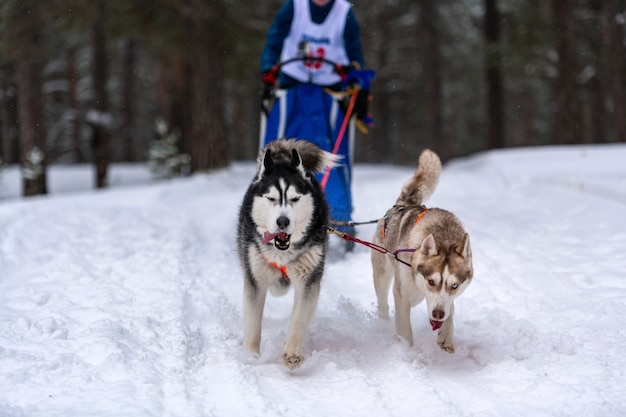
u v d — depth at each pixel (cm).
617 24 1839
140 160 3569
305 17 698
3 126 2709
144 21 1408
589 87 2495
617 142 1872
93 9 1354
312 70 695
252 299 441
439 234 429
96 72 2044
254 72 1564
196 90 1419
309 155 493
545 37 1881
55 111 2908
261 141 693
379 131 2762
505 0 2239
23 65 1518
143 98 3353
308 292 435
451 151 3475
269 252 427
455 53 2633
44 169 1556
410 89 2741
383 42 2653
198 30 1396
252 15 1469
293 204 417
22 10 1391
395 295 449
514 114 3562
